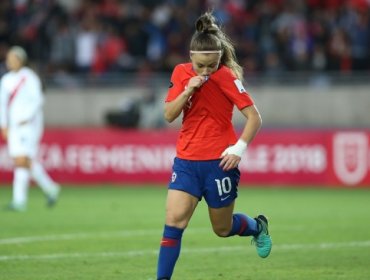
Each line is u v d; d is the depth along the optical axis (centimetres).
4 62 8538
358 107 7519
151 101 7719
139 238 4097
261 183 7162
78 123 7994
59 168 7462
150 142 7306
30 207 5597
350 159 6950
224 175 2577
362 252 3625
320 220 4841
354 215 5091
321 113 7594
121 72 8294
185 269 3200
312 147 7038
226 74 2572
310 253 3600
